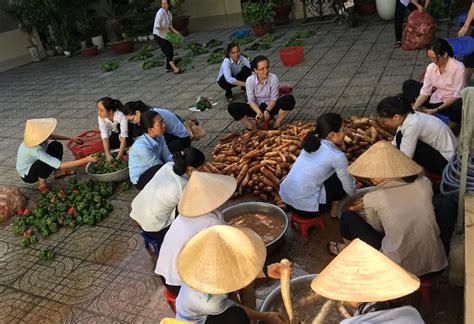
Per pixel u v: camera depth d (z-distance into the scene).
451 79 4.60
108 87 9.51
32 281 3.95
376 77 7.04
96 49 13.22
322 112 6.15
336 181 3.65
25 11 12.49
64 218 4.70
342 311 2.19
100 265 4.01
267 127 5.73
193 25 13.98
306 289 2.94
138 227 4.48
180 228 2.82
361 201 3.72
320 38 10.15
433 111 4.78
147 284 3.67
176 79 9.09
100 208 4.80
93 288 3.74
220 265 2.08
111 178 5.18
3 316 3.59
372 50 8.48
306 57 8.87
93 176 5.22
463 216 3.04
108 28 14.42
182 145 5.13
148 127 4.20
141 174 4.25
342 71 7.64
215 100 7.50
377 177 2.64
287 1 12.31
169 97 8.05
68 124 7.71
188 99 7.77
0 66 13.36
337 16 11.68
